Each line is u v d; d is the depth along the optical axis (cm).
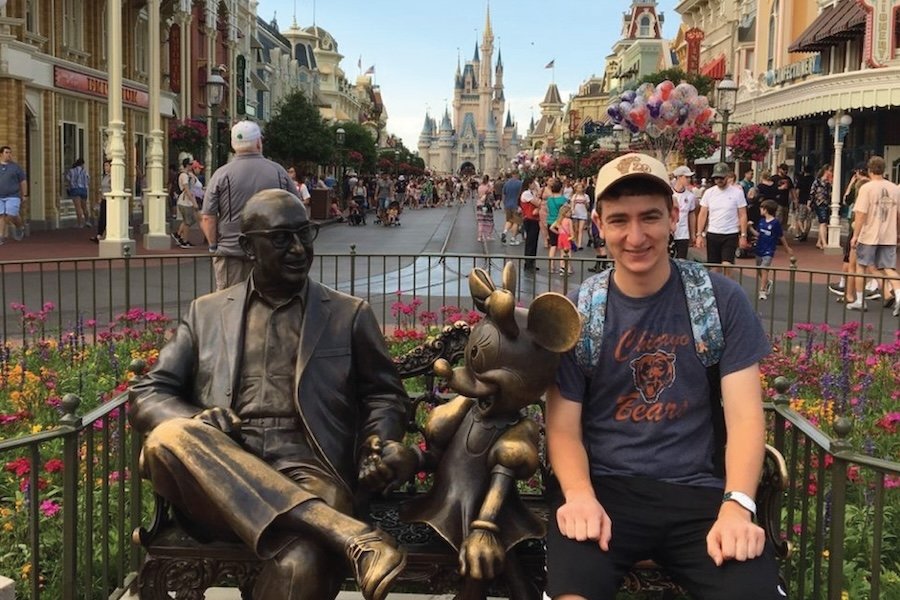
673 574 318
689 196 1775
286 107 4991
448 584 328
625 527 315
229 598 404
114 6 2005
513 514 318
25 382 715
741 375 317
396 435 339
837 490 319
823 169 2714
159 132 2294
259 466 294
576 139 6003
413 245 2689
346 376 341
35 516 336
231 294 347
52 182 2814
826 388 671
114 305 1242
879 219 1345
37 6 2748
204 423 304
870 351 840
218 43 5050
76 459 351
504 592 346
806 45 3491
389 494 364
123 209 1997
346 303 351
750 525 294
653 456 322
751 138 3155
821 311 1305
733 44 5181
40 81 2692
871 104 2741
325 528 283
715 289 323
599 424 330
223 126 3775
